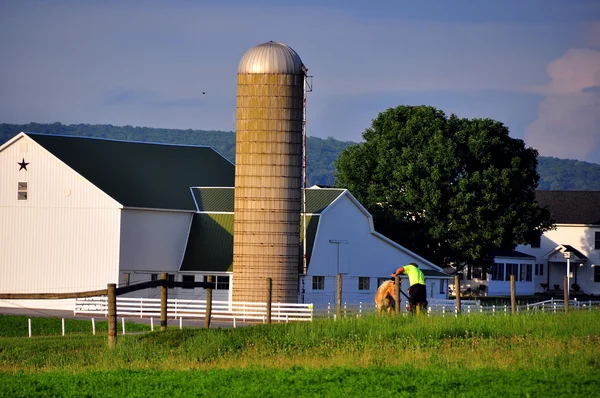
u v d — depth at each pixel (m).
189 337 136.50
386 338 134.12
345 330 138.75
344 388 99.62
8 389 101.44
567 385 99.06
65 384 104.31
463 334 138.75
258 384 102.69
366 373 107.62
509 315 157.00
